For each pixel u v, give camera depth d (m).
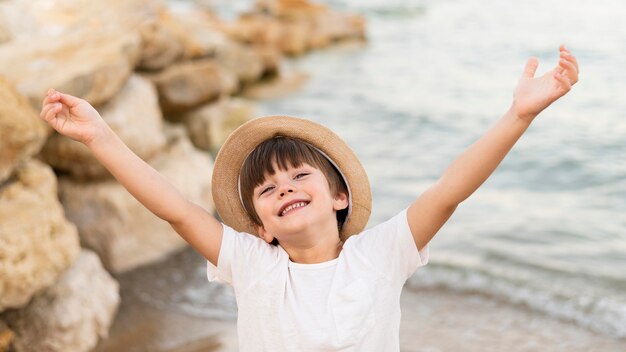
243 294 2.26
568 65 1.96
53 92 2.16
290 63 14.62
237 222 2.53
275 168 2.30
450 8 21.03
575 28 16.22
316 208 2.24
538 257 5.59
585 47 13.95
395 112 10.29
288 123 2.41
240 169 2.48
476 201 6.79
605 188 7.00
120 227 5.41
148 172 2.28
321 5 17.66
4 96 3.92
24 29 6.77
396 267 2.22
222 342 4.39
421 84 12.20
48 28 6.86
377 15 20.66
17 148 3.93
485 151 2.09
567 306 4.89
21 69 5.36
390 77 12.90
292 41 15.69
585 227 6.14
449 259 5.58
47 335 4.05
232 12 21.05
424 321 4.75
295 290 2.19
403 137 9.06
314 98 11.40
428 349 4.39
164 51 7.40
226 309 4.86
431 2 22.31
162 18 7.76
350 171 2.41
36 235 3.90
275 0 17.48
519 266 5.46
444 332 4.61
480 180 2.13
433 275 5.36
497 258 5.59
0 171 3.87
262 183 2.31
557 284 5.17
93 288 4.48
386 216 6.48
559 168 7.56
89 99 5.33
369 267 2.20
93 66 5.36
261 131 2.43
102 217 5.41
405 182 7.38
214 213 6.34
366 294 2.15
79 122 2.20
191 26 11.20
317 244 2.27
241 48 12.16
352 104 10.90
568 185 7.12
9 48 5.83
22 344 3.97
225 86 9.59
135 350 4.29
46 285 4.00
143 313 4.75
